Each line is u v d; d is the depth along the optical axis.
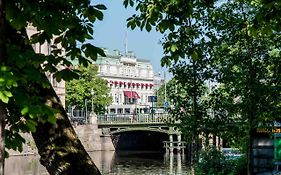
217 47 15.92
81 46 5.39
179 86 17.58
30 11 4.91
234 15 14.75
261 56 15.60
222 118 16.58
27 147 55.75
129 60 134.62
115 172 48.19
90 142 71.50
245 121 16.06
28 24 5.60
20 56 4.59
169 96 17.75
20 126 4.96
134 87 136.12
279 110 15.37
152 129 69.75
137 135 86.75
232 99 16.30
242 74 15.65
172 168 51.62
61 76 5.26
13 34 4.98
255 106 15.48
